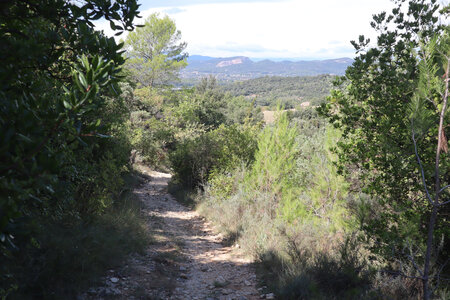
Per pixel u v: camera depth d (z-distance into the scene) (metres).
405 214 4.60
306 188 9.93
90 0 3.04
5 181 1.72
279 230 7.26
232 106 73.75
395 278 4.59
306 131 20.80
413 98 4.03
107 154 8.09
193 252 7.45
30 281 3.83
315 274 5.11
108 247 5.74
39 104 2.25
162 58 38.41
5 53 1.96
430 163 4.46
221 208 10.80
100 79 2.31
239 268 6.35
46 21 2.82
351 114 5.21
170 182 18.77
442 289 4.35
